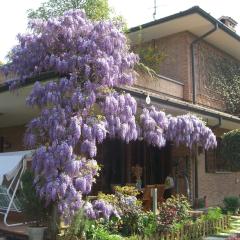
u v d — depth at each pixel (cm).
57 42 1012
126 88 1104
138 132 1147
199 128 1302
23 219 1112
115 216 991
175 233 999
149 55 1809
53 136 921
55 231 932
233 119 1661
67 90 949
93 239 888
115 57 1011
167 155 1680
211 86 1888
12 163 1096
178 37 1795
